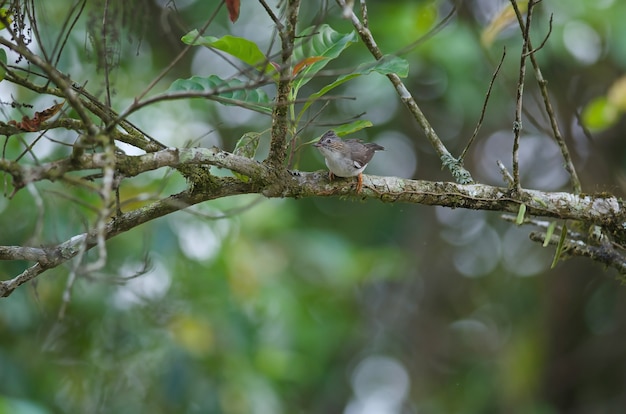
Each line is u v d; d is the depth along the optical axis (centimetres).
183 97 541
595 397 1859
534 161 1792
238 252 1313
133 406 1199
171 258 1199
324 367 1811
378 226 1870
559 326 1878
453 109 1525
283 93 621
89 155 529
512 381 1822
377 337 1998
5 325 1138
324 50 706
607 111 1102
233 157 651
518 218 714
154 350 1205
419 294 1991
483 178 1789
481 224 1947
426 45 1387
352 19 745
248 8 1536
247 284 1298
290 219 1435
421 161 1802
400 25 1391
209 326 1209
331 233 1532
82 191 1061
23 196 1075
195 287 1245
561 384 1859
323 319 1620
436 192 726
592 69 1509
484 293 1958
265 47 1509
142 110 1271
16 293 1105
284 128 655
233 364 1215
